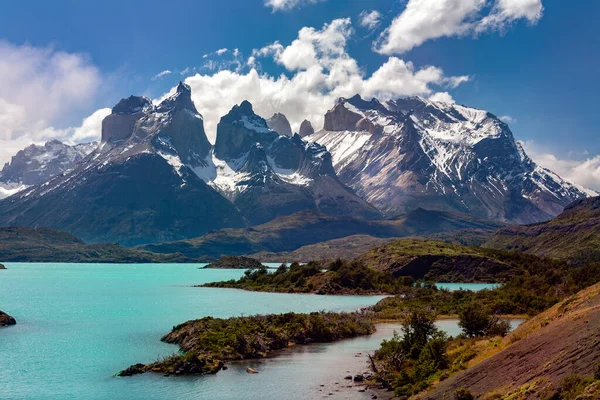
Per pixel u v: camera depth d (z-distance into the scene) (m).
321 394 106.00
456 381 88.38
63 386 115.25
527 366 78.44
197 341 144.12
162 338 164.38
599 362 66.00
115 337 170.62
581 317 83.12
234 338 144.38
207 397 106.38
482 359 98.88
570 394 62.84
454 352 114.94
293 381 116.56
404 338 132.00
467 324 140.12
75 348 153.12
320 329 166.12
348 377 119.62
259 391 109.50
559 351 76.38
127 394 109.06
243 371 125.88
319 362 135.00
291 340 159.38
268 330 157.25
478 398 78.00
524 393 69.44
